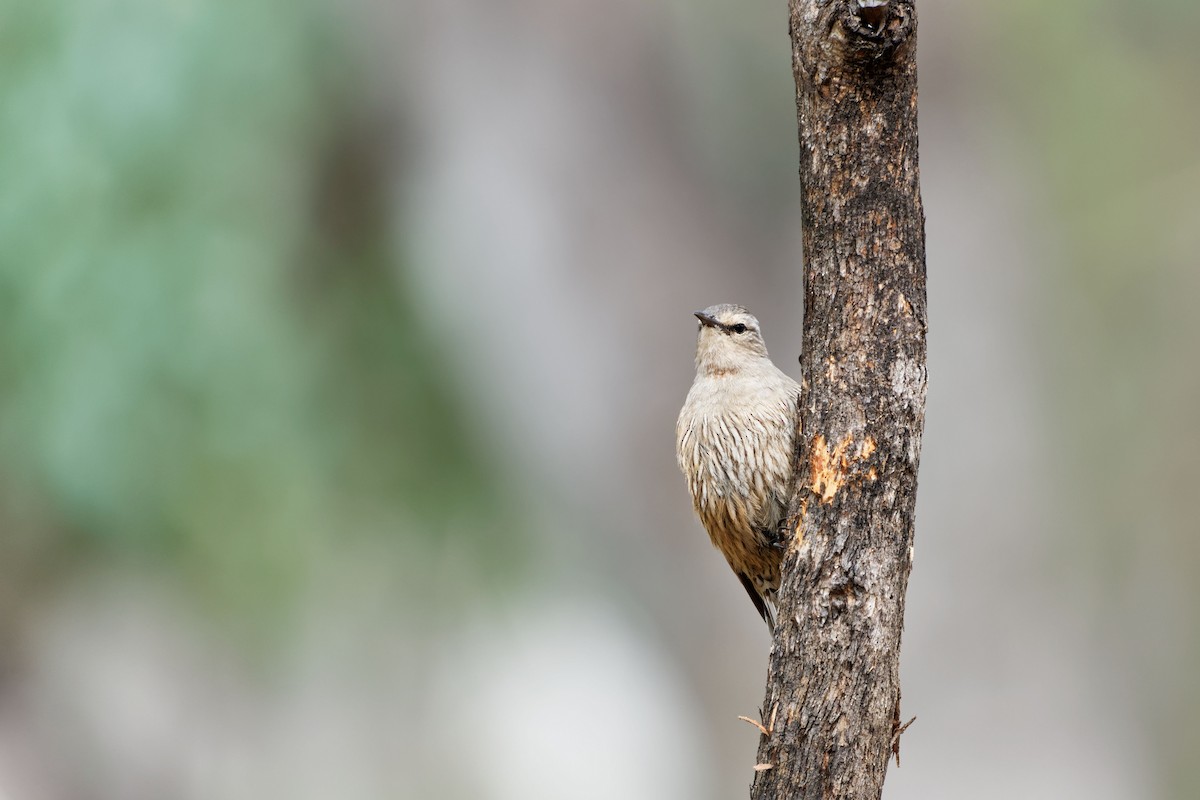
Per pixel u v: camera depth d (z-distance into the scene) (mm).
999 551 13062
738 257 14898
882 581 5535
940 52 14531
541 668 14016
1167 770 17750
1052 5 16781
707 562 14039
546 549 14219
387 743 14133
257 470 13477
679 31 14695
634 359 14242
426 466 14133
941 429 13453
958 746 12547
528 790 13711
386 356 14219
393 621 14078
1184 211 17250
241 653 13977
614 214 14422
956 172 14367
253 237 13586
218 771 14273
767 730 5586
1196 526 17656
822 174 5582
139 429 13109
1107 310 17391
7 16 13148
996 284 14062
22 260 12914
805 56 5535
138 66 13266
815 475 5621
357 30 14133
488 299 14375
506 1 14312
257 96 13688
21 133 13031
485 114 14375
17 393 12953
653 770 13664
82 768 14211
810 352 5695
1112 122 17172
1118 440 17344
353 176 14352
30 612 13953
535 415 14320
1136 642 17391
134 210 13227
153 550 13344
